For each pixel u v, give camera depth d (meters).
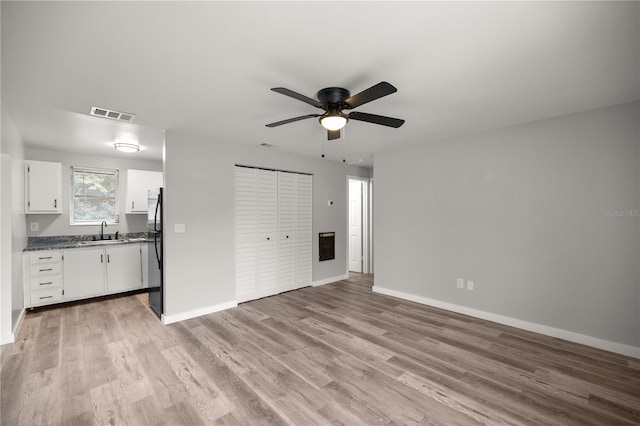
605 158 2.79
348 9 1.44
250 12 1.46
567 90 2.40
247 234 4.34
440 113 2.94
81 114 2.89
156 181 5.31
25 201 4.09
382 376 2.35
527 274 3.26
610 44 1.74
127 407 1.98
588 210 2.88
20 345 2.89
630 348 2.66
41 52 1.80
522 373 2.39
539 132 3.16
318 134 3.67
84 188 4.88
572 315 2.97
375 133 3.67
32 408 1.96
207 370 2.44
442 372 2.41
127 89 2.35
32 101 2.56
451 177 3.88
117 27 1.57
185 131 3.53
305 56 1.88
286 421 1.85
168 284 3.48
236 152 4.14
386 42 1.72
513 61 1.95
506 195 3.40
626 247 2.69
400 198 4.46
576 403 2.02
